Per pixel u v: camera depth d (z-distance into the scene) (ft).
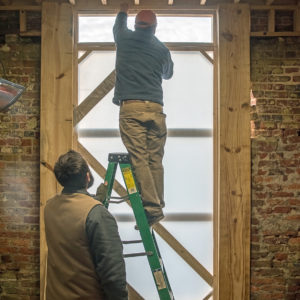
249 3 11.37
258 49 11.37
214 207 11.62
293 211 11.39
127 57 9.20
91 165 11.54
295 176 11.39
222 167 11.21
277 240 11.40
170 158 11.72
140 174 9.00
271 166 11.35
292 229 11.39
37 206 11.42
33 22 11.39
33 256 11.41
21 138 11.39
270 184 11.36
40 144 11.14
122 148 11.62
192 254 11.73
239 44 11.16
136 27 9.34
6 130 11.38
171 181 11.73
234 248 11.22
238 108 11.20
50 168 11.16
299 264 11.41
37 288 11.43
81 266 6.66
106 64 11.57
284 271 11.42
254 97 11.34
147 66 9.15
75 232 6.61
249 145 11.20
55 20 11.14
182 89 11.66
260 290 11.43
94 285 6.70
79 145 11.55
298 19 11.08
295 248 11.40
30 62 11.37
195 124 11.68
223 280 11.24
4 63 11.36
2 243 11.43
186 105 11.67
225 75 11.18
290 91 11.35
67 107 11.19
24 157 11.40
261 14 11.40
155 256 9.02
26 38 11.37
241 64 11.16
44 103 11.14
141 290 11.71
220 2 11.36
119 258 6.53
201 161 11.73
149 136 9.37
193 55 11.63
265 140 11.36
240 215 11.21
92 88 11.59
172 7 11.27
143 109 9.04
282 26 11.40
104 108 11.59
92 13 11.44
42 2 11.12
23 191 11.41
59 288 6.77
